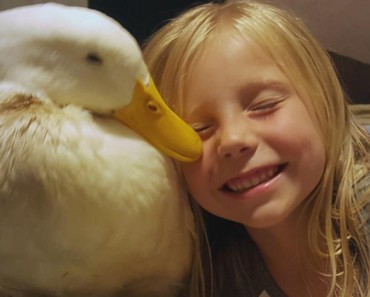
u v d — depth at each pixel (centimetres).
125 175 71
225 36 81
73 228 70
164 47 87
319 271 87
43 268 74
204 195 81
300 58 85
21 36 75
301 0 141
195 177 80
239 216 79
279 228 86
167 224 76
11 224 70
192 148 78
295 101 80
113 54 76
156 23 131
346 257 83
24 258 73
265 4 91
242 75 78
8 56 75
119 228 72
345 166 87
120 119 79
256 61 79
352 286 82
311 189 82
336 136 86
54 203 69
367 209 85
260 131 77
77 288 77
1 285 77
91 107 77
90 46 75
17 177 69
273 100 78
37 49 75
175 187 78
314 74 85
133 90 77
